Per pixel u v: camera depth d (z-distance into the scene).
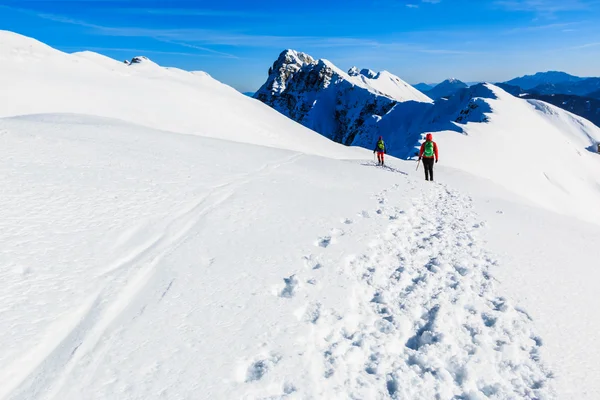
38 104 38.50
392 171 24.84
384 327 6.43
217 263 7.73
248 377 4.86
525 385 5.46
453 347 6.04
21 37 52.91
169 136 21.33
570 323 7.16
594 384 5.55
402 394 4.92
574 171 84.50
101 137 16.77
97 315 5.58
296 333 5.74
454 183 23.03
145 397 4.28
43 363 4.62
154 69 83.50
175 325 5.61
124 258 7.30
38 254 6.71
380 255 9.32
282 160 21.12
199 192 11.92
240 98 78.56
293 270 7.84
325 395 4.66
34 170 10.42
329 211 12.28
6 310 5.27
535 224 14.64
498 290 8.16
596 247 12.62
